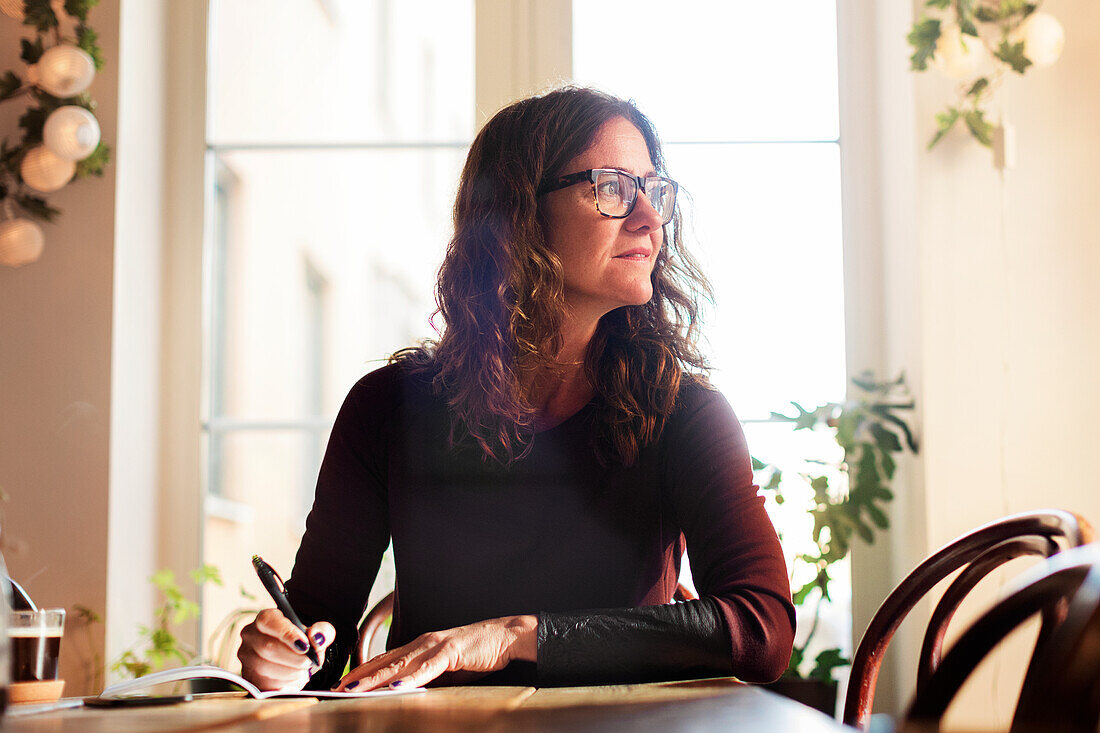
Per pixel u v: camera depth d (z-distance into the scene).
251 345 2.55
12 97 2.32
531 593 1.17
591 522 1.18
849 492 2.21
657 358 1.23
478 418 1.21
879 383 2.35
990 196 2.25
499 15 2.57
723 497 1.14
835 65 2.53
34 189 2.32
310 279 2.56
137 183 2.43
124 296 2.36
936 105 2.26
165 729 0.55
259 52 2.61
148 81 2.48
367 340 2.55
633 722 0.54
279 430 2.53
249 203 2.59
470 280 1.28
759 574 1.05
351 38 2.61
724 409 1.24
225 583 2.49
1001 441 2.20
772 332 2.47
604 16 2.57
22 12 2.32
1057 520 0.82
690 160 2.52
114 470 2.29
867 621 2.32
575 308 1.25
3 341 2.31
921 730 0.54
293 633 0.95
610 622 0.93
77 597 2.24
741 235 2.50
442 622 1.18
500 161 1.30
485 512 1.19
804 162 2.51
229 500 2.52
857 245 2.47
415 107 2.59
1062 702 0.37
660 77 2.55
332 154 2.59
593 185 1.24
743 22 2.55
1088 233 2.23
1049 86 2.27
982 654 0.57
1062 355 2.21
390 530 1.25
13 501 2.27
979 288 2.23
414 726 0.54
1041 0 2.28
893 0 2.41
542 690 0.81
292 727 0.55
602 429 1.20
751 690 0.74
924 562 0.95
